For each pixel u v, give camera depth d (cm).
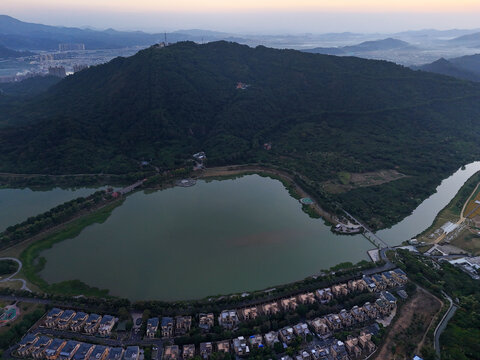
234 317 16288
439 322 16100
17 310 17088
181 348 15075
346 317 16188
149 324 15812
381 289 18475
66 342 15050
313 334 15738
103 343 15162
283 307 17075
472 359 13988
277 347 14650
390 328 15925
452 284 18438
